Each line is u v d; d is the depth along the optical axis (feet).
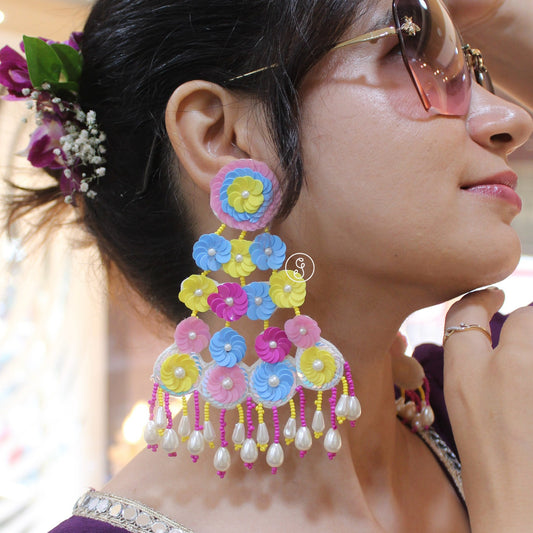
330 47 1.92
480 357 1.95
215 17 2.09
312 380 1.98
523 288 5.82
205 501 2.12
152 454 2.27
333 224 1.96
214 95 2.11
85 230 2.90
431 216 1.87
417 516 2.39
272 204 2.01
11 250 5.17
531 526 1.67
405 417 2.74
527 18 2.83
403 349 2.62
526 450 1.74
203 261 2.02
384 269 1.96
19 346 5.71
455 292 2.02
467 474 1.87
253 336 2.21
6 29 4.86
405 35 1.86
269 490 2.16
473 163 1.94
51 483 5.77
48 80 2.36
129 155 2.34
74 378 5.88
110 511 2.04
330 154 1.93
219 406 1.99
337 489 2.20
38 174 3.09
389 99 1.89
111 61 2.30
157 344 5.41
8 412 5.73
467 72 2.02
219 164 2.09
